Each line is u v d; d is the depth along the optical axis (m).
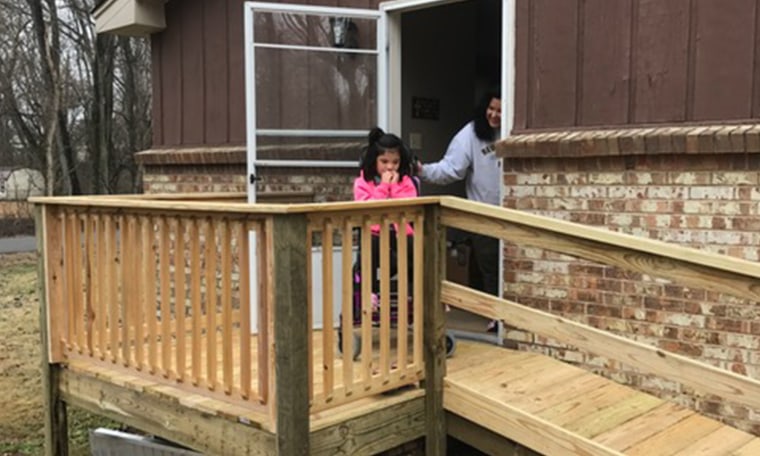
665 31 3.93
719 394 2.69
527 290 4.44
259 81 4.66
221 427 3.29
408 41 6.11
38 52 18.17
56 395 4.20
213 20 6.07
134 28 6.41
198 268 3.29
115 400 3.82
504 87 4.49
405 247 3.35
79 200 3.80
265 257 2.96
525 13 4.41
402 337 3.39
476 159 4.71
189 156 6.22
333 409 3.22
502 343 4.53
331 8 4.81
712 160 3.75
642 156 3.97
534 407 3.39
